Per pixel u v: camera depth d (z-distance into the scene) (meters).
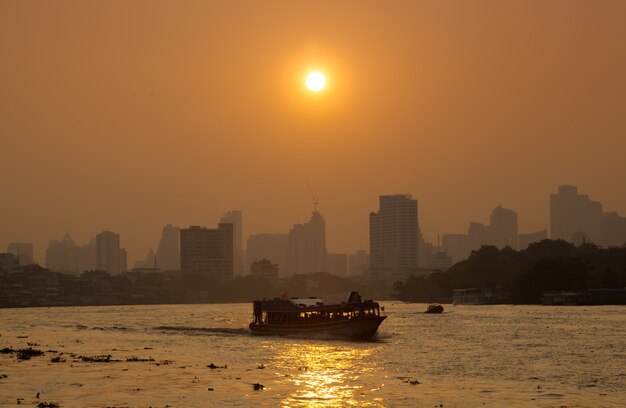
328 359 182.00
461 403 123.56
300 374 154.38
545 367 166.62
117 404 122.50
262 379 147.25
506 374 155.88
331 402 124.25
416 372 158.38
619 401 125.62
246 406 121.12
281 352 199.38
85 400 125.81
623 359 180.38
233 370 160.62
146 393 132.00
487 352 196.88
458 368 165.12
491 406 121.31
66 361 177.38
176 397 128.25
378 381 145.00
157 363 173.25
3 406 120.94
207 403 123.25
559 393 132.88
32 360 179.38
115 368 164.12
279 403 123.44
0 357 185.62
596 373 157.50
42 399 126.81
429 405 121.94
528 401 125.50
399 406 121.12
